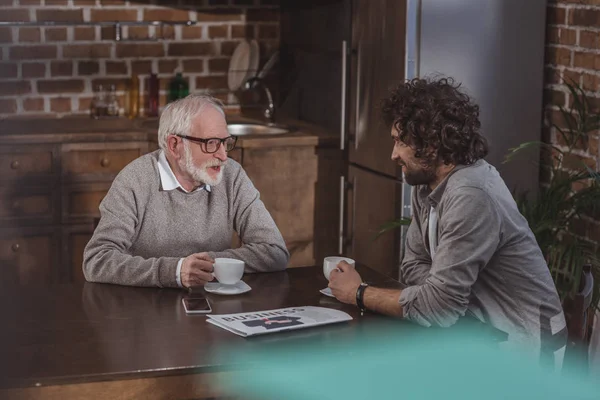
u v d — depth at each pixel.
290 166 4.74
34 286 2.79
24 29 5.07
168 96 5.38
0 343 2.28
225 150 3.02
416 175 2.64
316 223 4.84
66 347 2.26
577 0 3.89
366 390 2.29
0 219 4.57
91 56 5.21
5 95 5.10
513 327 2.61
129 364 2.15
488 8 3.98
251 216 3.13
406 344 2.36
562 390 2.46
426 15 3.93
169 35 5.33
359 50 4.43
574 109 3.94
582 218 3.85
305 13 5.10
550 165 4.09
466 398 2.38
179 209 3.08
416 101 2.57
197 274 2.73
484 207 2.49
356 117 4.51
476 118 2.60
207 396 2.18
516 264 2.59
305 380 2.23
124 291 2.74
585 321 2.49
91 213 4.71
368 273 3.00
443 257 2.50
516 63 4.05
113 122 5.03
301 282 2.88
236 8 5.41
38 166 4.59
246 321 2.44
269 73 5.51
